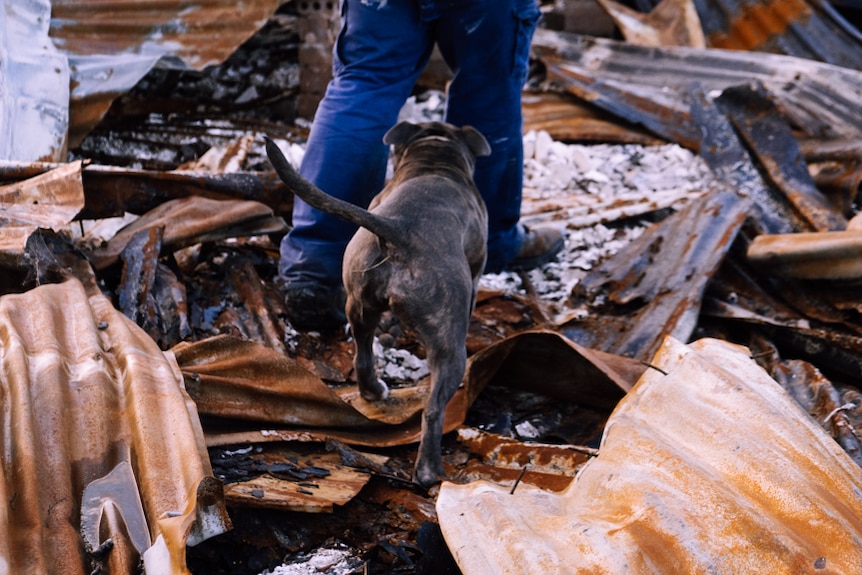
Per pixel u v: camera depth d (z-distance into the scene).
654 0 7.79
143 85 5.58
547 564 1.83
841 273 3.88
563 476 2.59
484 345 3.61
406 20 3.46
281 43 6.01
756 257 4.18
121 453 2.16
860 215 4.46
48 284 2.88
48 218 3.20
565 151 5.90
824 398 3.14
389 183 3.22
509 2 3.54
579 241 4.71
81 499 2.02
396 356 3.47
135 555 1.89
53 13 4.49
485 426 3.08
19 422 2.09
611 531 1.92
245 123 5.66
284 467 2.54
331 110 3.50
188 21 4.90
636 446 2.23
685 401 2.39
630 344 3.63
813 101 6.23
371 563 2.31
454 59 3.73
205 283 3.69
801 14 7.27
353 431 2.86
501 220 4.14
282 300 3.67
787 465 2.03
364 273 2.70
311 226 3.45
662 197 5.21
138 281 3.30
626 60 6.96
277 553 2.31
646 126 6.21
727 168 5.67
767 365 3.52
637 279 4.11
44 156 4.23
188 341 3.23
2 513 1.81
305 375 2.84
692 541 1.84
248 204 3.76
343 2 3.48
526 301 4.00
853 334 3.79
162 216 3.63
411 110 6.11
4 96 3.81
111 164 4.88
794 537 1.83
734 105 5.89
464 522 2.06
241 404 2.70
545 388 3.21
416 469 2.62
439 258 2.68
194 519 1.88
